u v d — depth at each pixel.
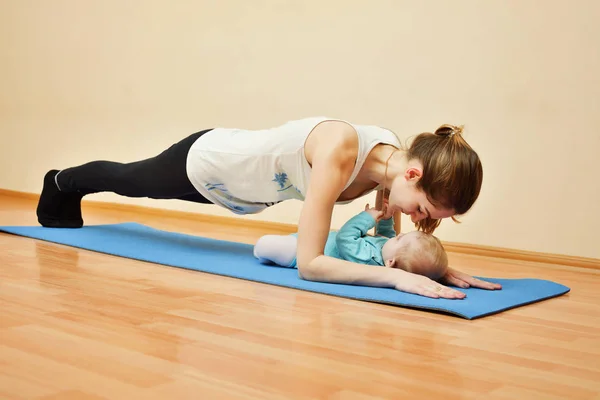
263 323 1.64
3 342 1.36
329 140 2.13
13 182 5.42
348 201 2.36
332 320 1.70
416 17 3.54
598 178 3.12
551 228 3.25
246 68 4.16
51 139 5.17
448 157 1.95
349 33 3.77
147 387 1.14
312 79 3.92
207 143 2.51
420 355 1.43
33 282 1.98
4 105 5.45
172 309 1.74
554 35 3.19
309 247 2.12
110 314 1.64
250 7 4.11
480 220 3.44
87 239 2.90
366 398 1.14
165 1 4.49
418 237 2.17
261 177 2.39
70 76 5.03
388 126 3.68
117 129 4.80
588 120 3.13
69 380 1.16
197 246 2.93
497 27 3.32
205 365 1.28
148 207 4.68
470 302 1.97
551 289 2.36
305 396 1.14
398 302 1.89
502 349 1.52
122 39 4.72
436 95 3.52
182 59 4.44
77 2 4.94
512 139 3.33
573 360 1.47
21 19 5.29
